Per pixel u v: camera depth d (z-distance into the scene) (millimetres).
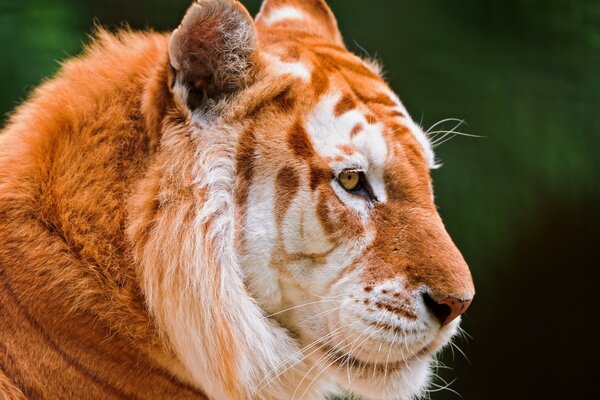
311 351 7250
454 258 7105
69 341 6668
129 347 6828
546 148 15523
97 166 6879
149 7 15664
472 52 15867
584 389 17578
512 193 15500
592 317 17172
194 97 7070
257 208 6957
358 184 7156
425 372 7516
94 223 6805
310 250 7004
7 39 14500
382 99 7547
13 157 6988
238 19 7023
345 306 7016
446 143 15539
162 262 6730
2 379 6449
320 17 8906
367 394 7340
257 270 6984
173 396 7059
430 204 7301
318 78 7293
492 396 17594
